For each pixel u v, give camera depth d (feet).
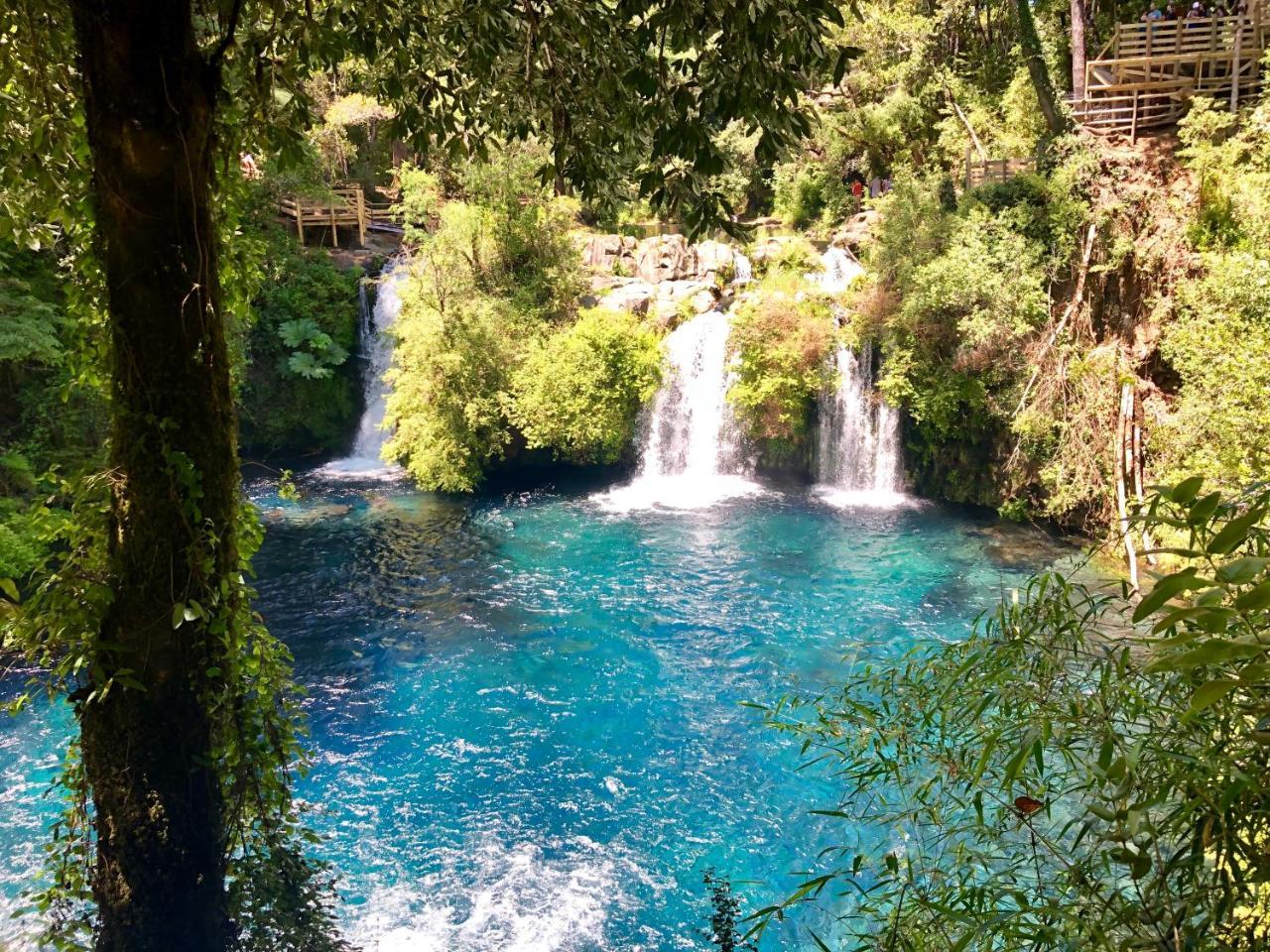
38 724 31.53
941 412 56.80
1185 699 6.19
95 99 11.41
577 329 64.69
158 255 11.87
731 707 34.42
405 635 41.24
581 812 28.22
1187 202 49.85
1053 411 51.60
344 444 77.66
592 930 23.20
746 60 10.54
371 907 23.94
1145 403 47.09
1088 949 6.00
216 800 13.26
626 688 36.09
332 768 30.66
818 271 72.33
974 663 8.68
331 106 87.20
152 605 12.37
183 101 11.75
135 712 12.42
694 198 12.57
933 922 7.98
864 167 87.92
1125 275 52.06
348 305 75.77
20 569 38.42
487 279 68.39
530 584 47.37
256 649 14.14
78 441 48.06
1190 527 5.25
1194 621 4.63
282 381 74.28
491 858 26.07
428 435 61.62
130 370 12.16
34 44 13.55
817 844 26.09
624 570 49.19
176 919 12.77
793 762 30.60
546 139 15.53
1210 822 5.17
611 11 12.25
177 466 12.25
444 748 31.91
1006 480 57.11
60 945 13.25
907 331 58.29
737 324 63.98
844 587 45.78
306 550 52.54
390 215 82.94
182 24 11.66
